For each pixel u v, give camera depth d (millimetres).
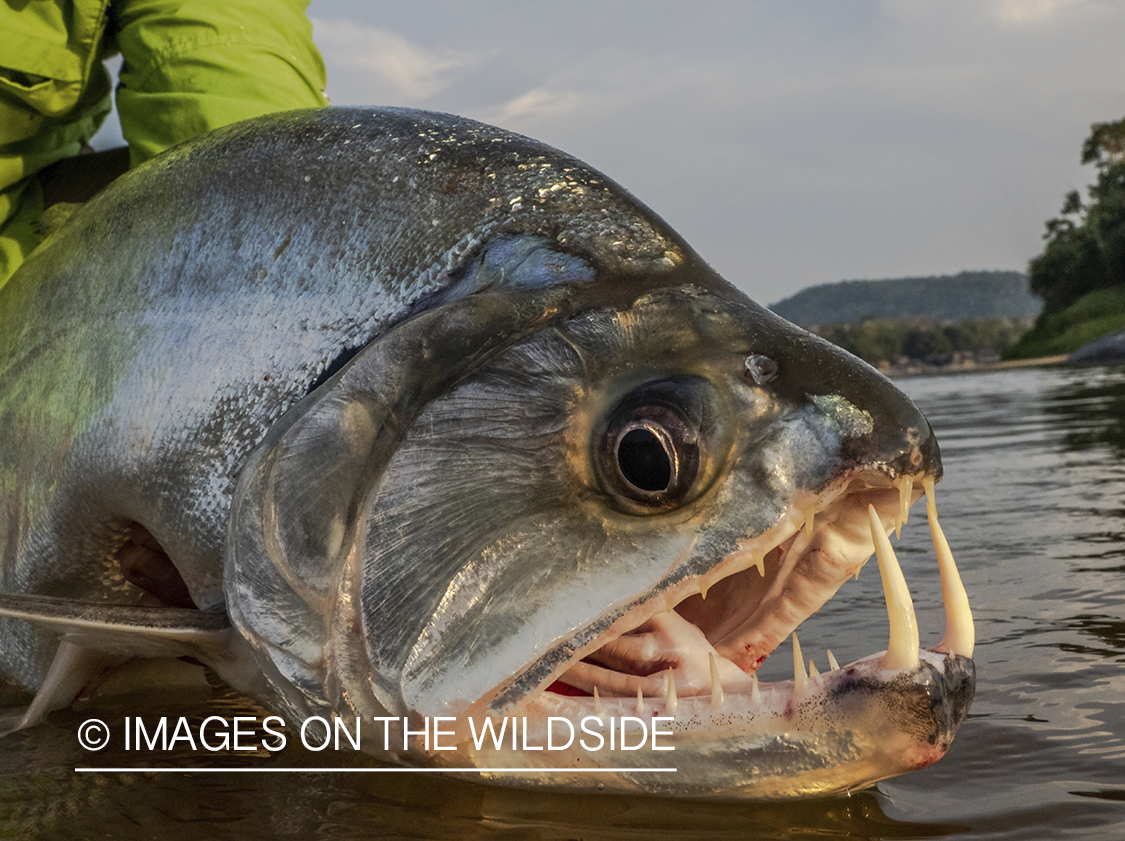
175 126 585
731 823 334
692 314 370
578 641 352
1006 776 345
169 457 429
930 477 354
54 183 684
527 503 363
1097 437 1455
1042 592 552
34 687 515
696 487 354
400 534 369
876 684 328
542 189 405
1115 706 392
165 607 415
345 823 340
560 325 373
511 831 332
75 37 628
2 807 358
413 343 378
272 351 416
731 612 395
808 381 358
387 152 424
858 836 318
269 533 383
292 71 615
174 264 447
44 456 471
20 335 494
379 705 370
